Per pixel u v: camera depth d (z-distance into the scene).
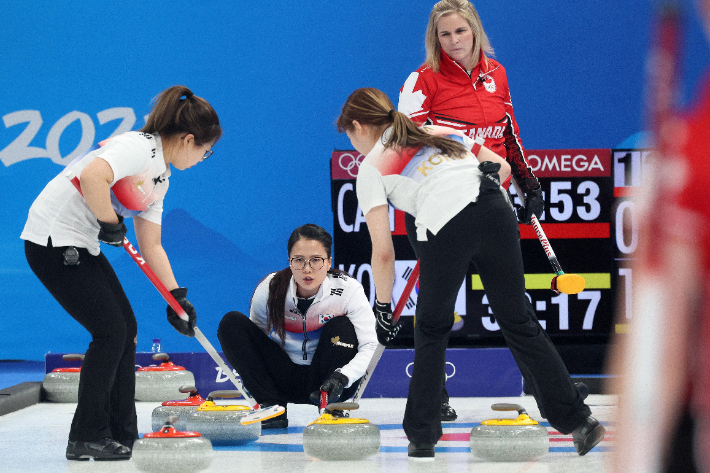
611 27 20.50
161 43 21.31
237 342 12.51
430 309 9.39
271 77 21.20
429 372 9.62
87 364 9.80
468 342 17.91
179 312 10.41
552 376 9.62
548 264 17.72
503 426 9.79
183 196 21.11
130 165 9.41
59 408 15.87
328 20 21.20
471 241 9.11
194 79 21.30
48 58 21.38
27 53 21.36
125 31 21.39
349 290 12.34
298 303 12.34
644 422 2.12
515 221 9.39
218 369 17.48
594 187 17.77
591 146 20.61
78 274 9.66
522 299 9.43
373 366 10.39
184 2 21.25
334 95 21.25
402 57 21.22
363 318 12.28
